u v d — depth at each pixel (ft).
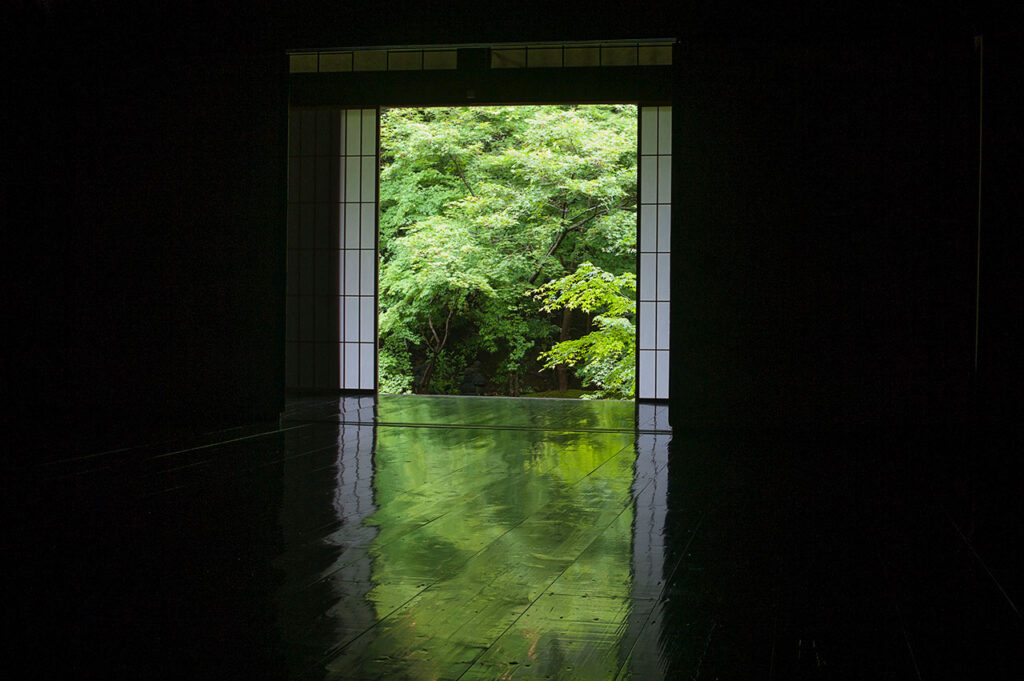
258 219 16.84
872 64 14.89
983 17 14.35
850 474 11.99
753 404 15.53
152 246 17.19
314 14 16.66
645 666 5.48
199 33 16.87
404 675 5.34
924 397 14.84
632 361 31.71
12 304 17.60
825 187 15.11
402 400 21.95
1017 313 14.28
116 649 5.71
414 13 16.58
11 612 6.38
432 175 33.53
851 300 15.06
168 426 16.21
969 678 5.32
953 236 14.69
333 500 10.19
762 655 5.66
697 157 15.53
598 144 31.17
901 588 7.04
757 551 8.13
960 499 10.39
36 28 17.20
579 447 14.34
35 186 17.37
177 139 17.03
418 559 7.82
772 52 15.24
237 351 17.04
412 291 32.19
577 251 33.63
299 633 6.02
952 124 14.65
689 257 15.64
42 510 9.53
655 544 8.38
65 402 17.62
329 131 23.85
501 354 35.45
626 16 15.81
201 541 8.36
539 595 6.84
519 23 16.30
